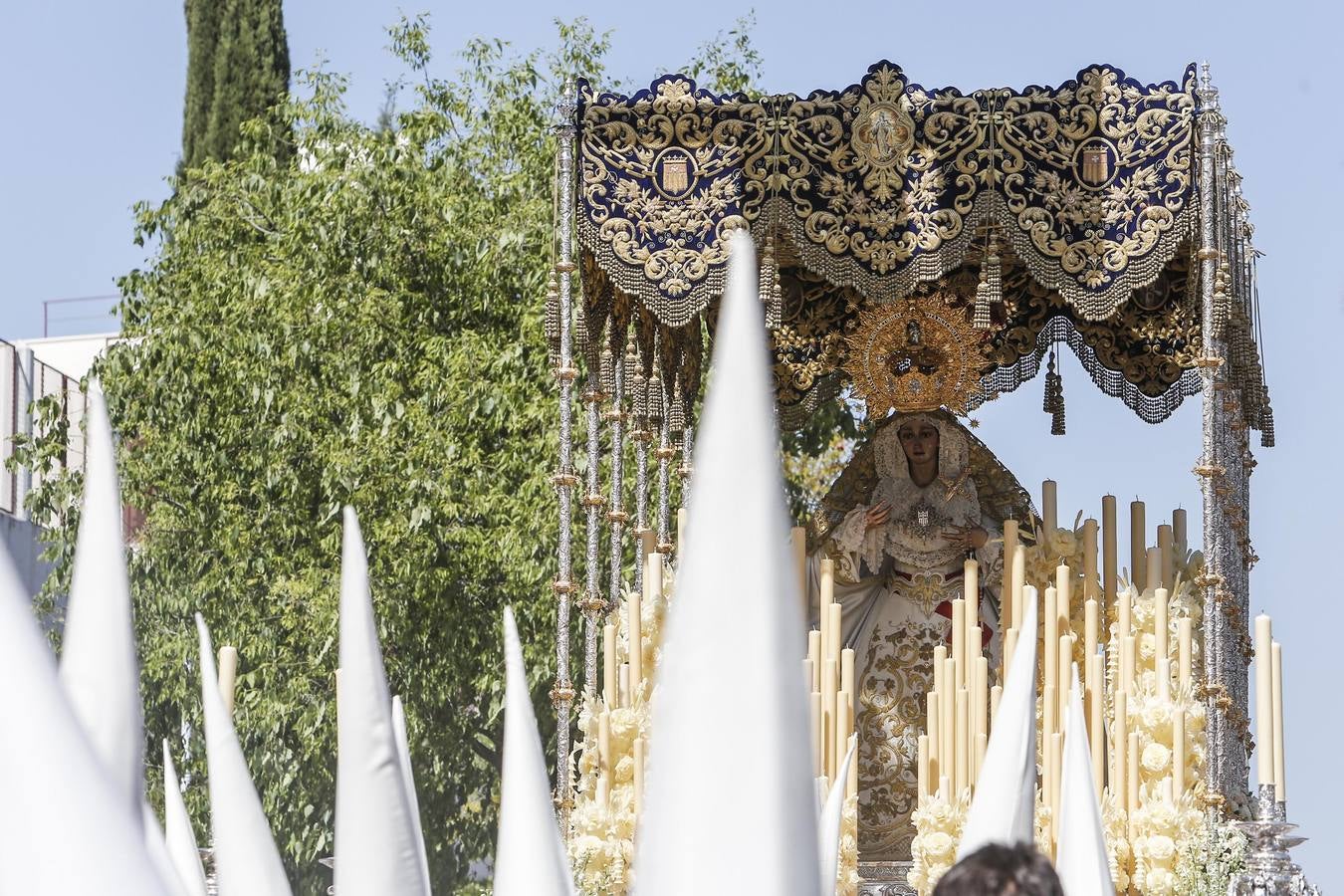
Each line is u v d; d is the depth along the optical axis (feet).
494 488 99.04
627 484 90.84
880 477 53.16
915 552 52.31
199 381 105.09
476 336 104.06
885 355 53.26
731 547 10.82
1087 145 45.98
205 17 181.16
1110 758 45.73
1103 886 21.52
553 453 96.78
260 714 97.14
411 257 109.29
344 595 13.44
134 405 107.34
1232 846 42.11
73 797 10.36
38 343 166.09
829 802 21.24
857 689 52.65
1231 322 50.96
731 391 10.80
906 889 47.65
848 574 51.88
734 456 10.82
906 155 46.57
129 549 107.45
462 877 105.19
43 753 10.35
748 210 46.65
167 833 18.72
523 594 97.30
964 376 52.80
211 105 180.34
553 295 48.01
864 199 46.60
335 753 99.76
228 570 103.65
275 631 102.89
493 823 105.09
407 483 98.89
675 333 56.49
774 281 46.42
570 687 47.34
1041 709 46.73
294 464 104.78
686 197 46.83
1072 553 48.60
